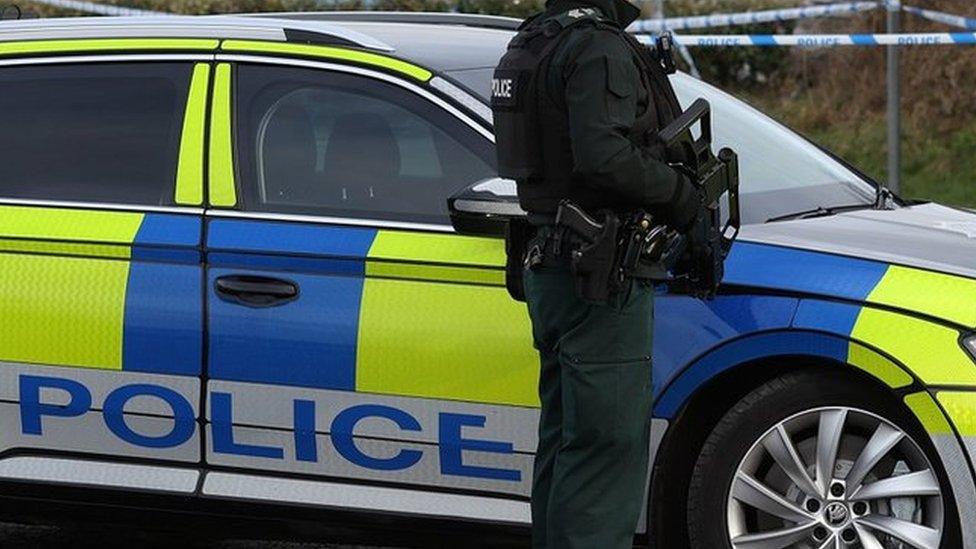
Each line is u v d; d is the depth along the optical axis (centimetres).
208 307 1161
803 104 3647
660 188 986
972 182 3228
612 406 1016
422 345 1125
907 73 3444
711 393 1116
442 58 1206
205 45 1223
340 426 1143
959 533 1052
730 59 3762
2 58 1255
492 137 1158
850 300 1062
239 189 1184
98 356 1180
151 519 1191
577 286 998
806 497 1089
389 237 1145
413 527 1141
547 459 1073
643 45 1016
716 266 1029
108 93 1231
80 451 1194
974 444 1030
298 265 1152
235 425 1161
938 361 1038
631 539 1044
